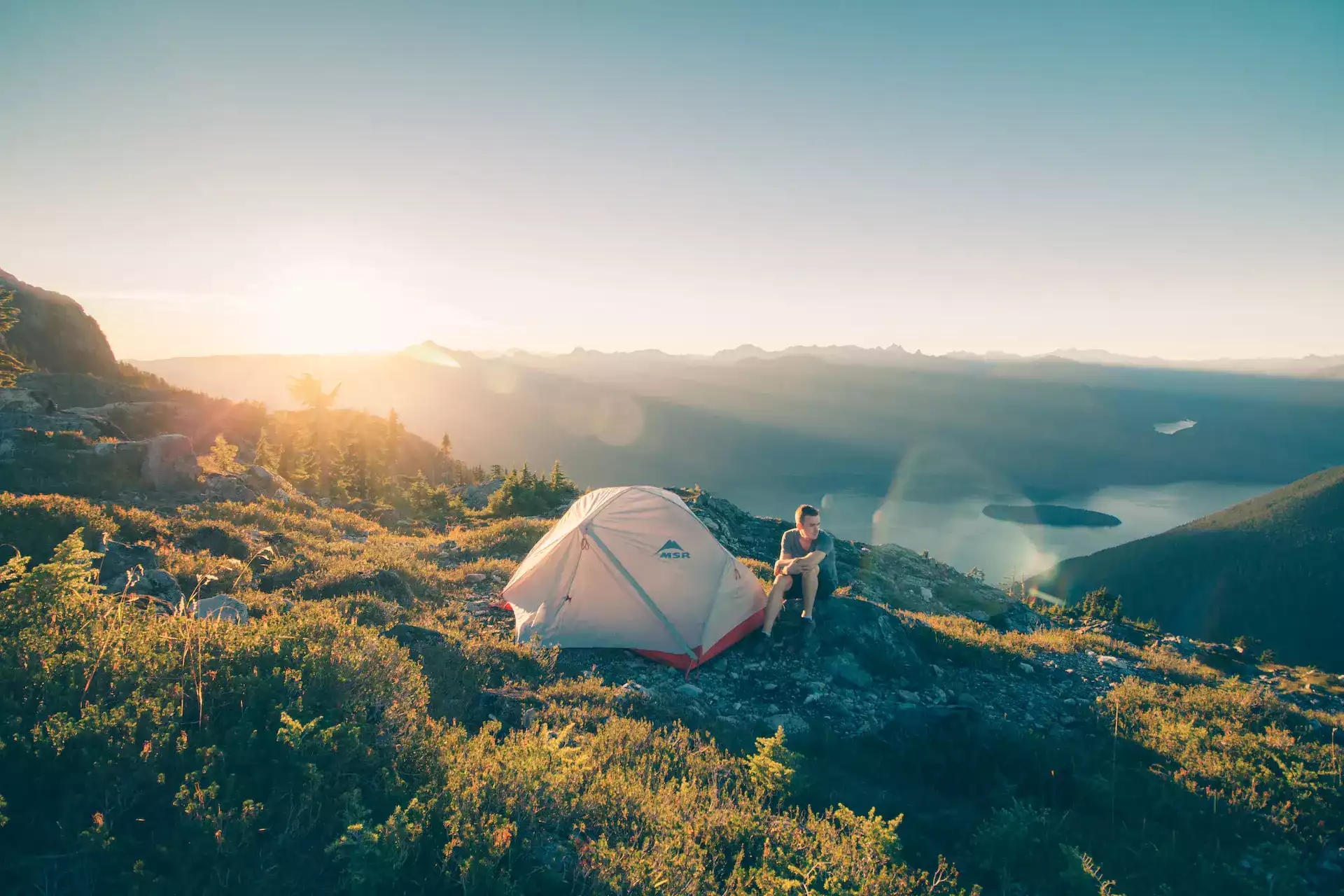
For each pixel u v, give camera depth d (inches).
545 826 177.0
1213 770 303.9
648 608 382.6
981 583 897.5
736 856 183.8
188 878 125.9
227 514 654.5
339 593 435.2
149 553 401.1
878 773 285.9
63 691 161.9
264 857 136.6
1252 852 245.8
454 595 494.3
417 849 146.8
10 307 1483.8
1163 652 588.7
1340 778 299.6
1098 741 336.2
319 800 151.6
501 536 724.7
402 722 203.5
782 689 358.3
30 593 200.8
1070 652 502.0
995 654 430.6
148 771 142.3
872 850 199.8
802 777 251.8
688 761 251.3
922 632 435.2
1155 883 223.1
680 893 158.4
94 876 122.5
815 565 388.8
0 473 603.2
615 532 411.2
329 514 894.4
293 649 209.5
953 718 315.3
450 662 318.0
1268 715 396.8
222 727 167.5
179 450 746.8
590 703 304.3
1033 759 293.6
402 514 1259.8
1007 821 237.8
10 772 134.3
